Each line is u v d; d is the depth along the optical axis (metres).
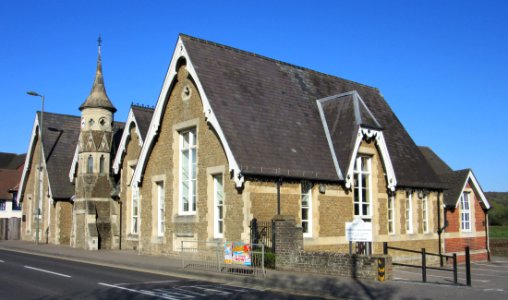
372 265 15.11
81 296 12.25
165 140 24.09
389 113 29.39
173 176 23.36
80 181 29.41
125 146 28.69
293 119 23.33
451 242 28.89
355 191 23.50
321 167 22.00
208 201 21.19
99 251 26.83
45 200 35.56
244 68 23.91
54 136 36.00
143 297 12.22
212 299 12.17
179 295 12.69
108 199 29.20
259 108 22.36
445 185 27.81
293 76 26.05
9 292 12.84
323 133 23.94
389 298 12.25
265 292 13.61
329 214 21.98
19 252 27.83
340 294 12.91
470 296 12.44
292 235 17.36
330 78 28.25
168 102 24.05
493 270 24.05
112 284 14.52
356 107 23.67
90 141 29.44
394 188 24.25
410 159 27.08
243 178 19.27
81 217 29.12
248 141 20.36
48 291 13.02
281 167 20.42
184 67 23.12
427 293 12.86
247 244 16.88
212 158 21.25
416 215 26.14
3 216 55.69
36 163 37.19
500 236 44.69
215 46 23.69
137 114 28.12
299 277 15.56
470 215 30.67
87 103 29.61
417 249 25.86
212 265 19.02
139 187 25.38
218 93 21.41
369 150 23.98
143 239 24.89
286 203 20.58
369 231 15.87
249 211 19.41
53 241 33.69
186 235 22.31
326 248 21.58
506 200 76.94
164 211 23.88
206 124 21.73
